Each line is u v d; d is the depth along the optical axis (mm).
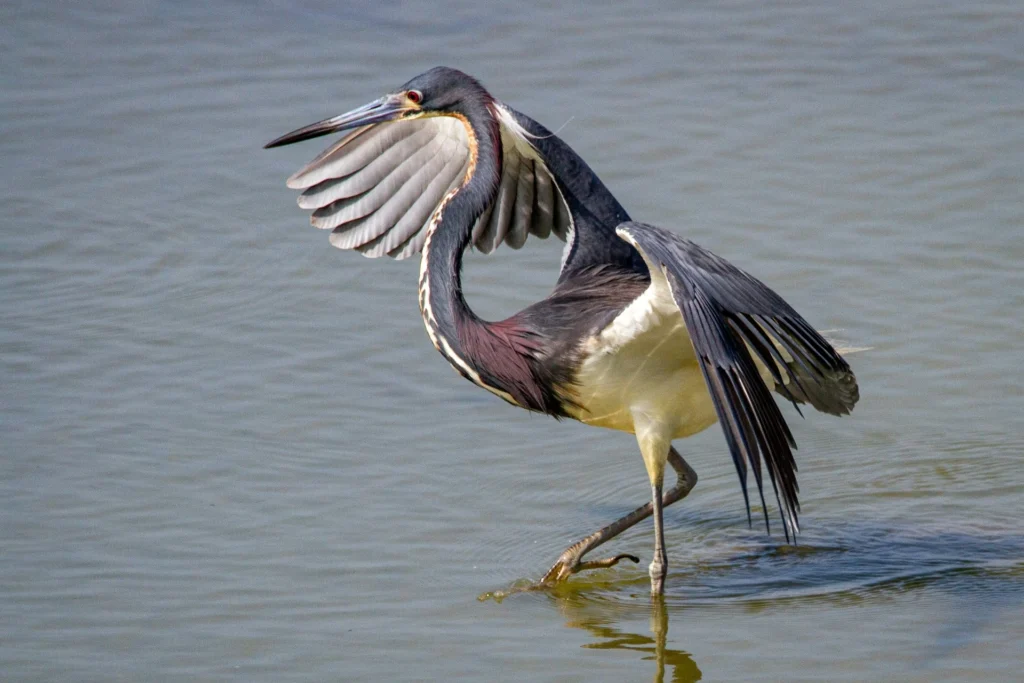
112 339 14320
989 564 10984
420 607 10344
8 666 9484
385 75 19859
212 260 15867
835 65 19953
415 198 12469
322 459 12469
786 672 9344
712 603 10484
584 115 18531
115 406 13180
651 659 9570
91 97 19547
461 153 12359
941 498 12094
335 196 12328
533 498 12023
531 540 11375
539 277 15359
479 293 14984
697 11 21891
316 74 20031
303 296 15203
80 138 18500
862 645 9695
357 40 21047
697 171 17203
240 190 17234
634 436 13117
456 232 11227
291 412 13164
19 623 10031
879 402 13398
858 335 14031
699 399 10758
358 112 11734
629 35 21000
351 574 10766
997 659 9422
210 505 11711
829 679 9211
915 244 15578
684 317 9070
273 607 10289
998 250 15422
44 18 21938
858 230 15883
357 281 15508
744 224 15992
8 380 13555
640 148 17703
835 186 16812
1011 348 13836
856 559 11172
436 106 11617
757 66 19969
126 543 11125
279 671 9445
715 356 8961
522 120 11719
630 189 16781
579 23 21469
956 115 18422
